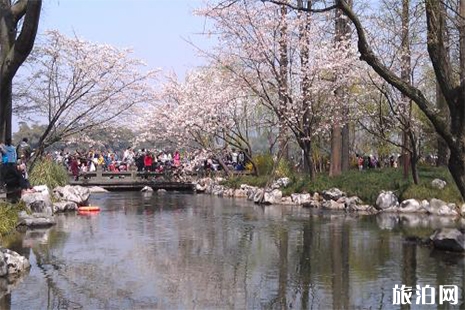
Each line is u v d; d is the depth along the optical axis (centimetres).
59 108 2488
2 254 1155
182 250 1435
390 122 2925
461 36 1479
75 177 3559
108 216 2161
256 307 948
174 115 3516
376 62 1392
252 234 1691
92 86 2597
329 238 1606
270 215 2173
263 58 2647
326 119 2791
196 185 3575
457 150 1362
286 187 2781
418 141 3098
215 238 1622
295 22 2627
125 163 4125
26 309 924
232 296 1016
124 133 3703
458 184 1374
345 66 2556
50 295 1009
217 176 3653
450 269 1203
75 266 1241
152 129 3809
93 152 3931
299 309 941
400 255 1355
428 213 2166
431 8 1384
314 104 2684
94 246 1483
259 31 2631
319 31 2684
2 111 1319
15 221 1770
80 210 2342
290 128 2820
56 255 1357
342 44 2556
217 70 3459
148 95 2822
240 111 3553
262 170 3378
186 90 3609
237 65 2850
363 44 1386
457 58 1942
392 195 2261
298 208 2434
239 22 2650
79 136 3145
